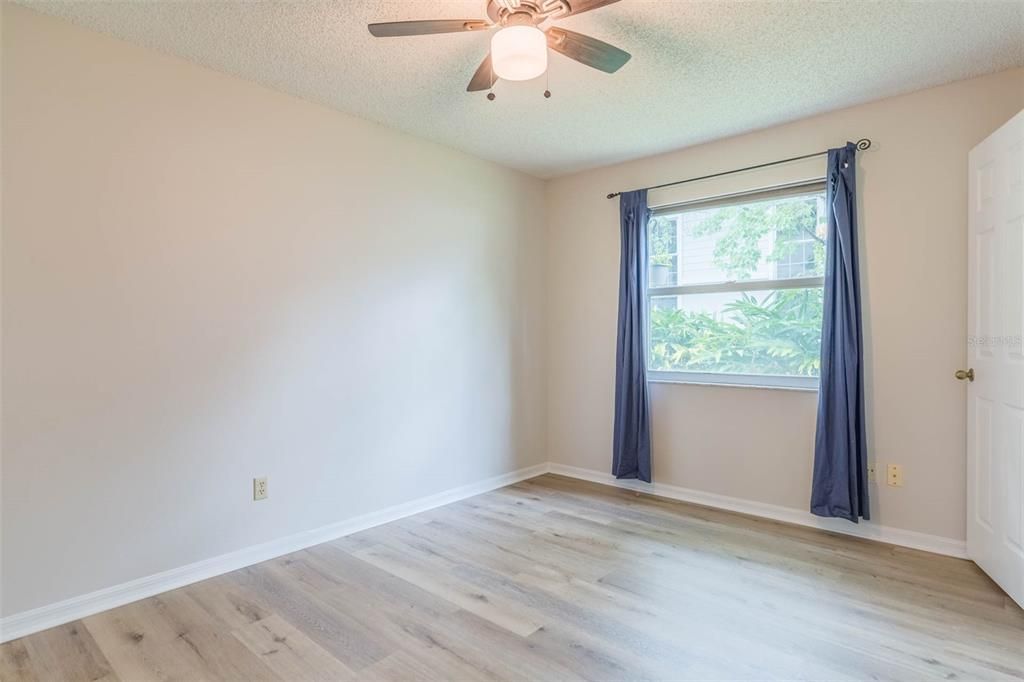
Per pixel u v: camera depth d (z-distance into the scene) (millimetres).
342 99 2986
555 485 4207
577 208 4391
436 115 3211
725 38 2359
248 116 2770
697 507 3648
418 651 1992
